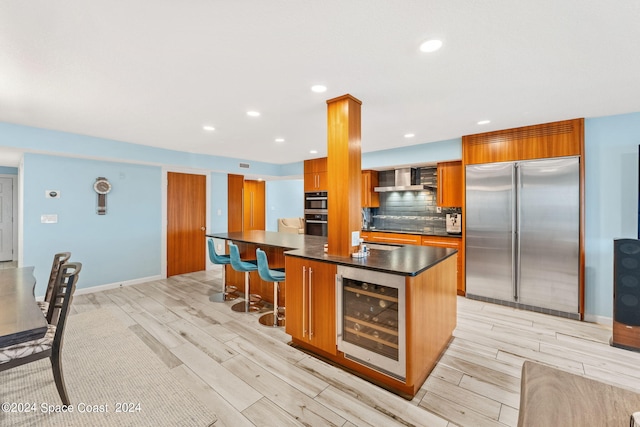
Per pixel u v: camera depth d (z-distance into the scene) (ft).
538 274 11.32
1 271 8.46
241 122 10.91
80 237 13.70
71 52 5.93
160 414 5.87
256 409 6.01
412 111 9.64
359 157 8.57
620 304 8.48
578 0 4.44
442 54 6.08
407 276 6.13
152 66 6.56
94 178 14.11
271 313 11.26
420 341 6.64
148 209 16.11
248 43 5.66
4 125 10.77
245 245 13.57
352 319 7.32
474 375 7.16
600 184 10.28
